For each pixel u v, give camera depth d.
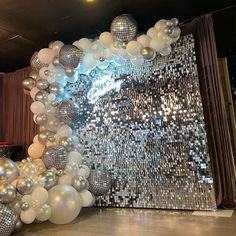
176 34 3.02
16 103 4.77
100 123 3.72
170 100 3.28
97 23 3.43
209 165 3.02
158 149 3.30
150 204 3.29
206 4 3.14
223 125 3.12
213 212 2.92
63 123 3.53
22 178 2.53
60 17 3.24
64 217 2.70
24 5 2.95
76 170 3.14
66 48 3.16
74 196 2.79
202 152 3.06
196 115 3.12
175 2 3.07
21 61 4.52
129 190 3.44
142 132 3.41
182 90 3.22
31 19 3.25
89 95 3.84
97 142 3.71
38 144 3.52
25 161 3.13
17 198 2.48
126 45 3.10
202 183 3.04
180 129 3.20
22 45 3.95
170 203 3.18
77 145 3.56
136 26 3.05
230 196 3.02
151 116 3.38
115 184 3.53
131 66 3.56
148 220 2.79
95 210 3.39
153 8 3.17
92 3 3.00
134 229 2.51
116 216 3.04
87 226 2.70
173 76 3.29
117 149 3.56
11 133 4.75
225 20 3.46
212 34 3.26
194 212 2.98
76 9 3.09
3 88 4.93
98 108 3.75
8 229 2.28
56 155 3.04
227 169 3.05
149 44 3.07
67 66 3.25
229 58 4.21
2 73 4.94
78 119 3.65
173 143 3.22
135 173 3.42
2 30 3.50
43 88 3.57
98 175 3.30
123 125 3.55
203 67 3.25
